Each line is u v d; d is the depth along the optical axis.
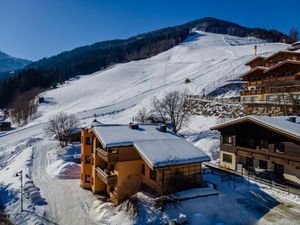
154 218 22.47
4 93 147.75
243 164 32.88
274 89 48.19
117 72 136.88
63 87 136.38
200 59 128.25
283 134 26.31
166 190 24.86
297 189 26.14
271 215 22.17
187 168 26.86
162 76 112.50
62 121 57.69
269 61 62.28
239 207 23.67
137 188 26.48
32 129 73.31
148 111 64.88
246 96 54.44
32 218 26.12
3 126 84.69
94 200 30.30
